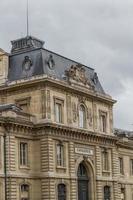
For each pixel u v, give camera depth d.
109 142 94.25
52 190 78.12
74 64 91.50
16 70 85.38
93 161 89.06
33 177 79.06
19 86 82.31
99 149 91.00
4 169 74.50
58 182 79.75
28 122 78.75
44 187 78.00
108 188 92.62
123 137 106.12
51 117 80.56
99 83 97.06
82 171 87.69
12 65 86.50
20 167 77.06
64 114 83.56
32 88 81.69
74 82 87.06
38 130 79.88
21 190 76.81
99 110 93.38
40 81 80.50
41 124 79.06
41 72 82.56
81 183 86.75
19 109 80.81
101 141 91.75
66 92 85.00
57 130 80.75
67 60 90.38
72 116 85.38
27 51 86.31
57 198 79.25
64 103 84.12
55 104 82.19
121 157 104.44
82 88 88.88
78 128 85.31
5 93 84.06
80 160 85.56
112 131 96.50
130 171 107.56
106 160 93.12
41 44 94.62
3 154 74.81
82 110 89.00
